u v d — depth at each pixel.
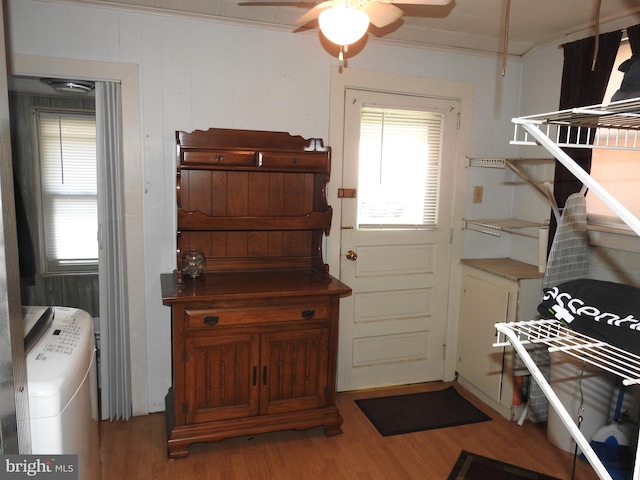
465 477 2.27
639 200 2.37
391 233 3.10
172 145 2.61
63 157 3.28
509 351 2.79
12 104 3.12
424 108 3.05
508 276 2.78
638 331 0.98
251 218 2.45
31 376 1.21
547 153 2.97
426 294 3.25
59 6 2.35
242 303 2.34
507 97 3.22
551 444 2.56
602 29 2.58
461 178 3.20
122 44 2.46
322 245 2.88
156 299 2.70
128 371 2.69
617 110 0.96
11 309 1.05
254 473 2.27
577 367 2.35
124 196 2.56
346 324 3.09
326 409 2.57
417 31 2.78
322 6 1.66
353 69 2.87
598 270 2.58
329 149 2.58
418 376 3.31
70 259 3.38
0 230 0.99
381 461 2.39
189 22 2.55
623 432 2.34
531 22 2.61
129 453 2.39
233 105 2.68
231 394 2.41
